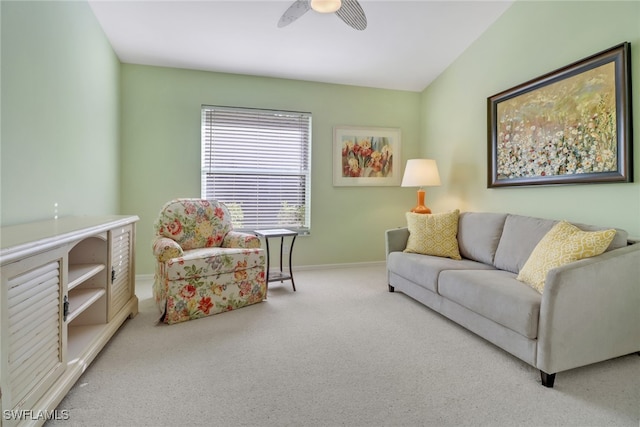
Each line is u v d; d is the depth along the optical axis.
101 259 2.03
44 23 1.98
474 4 2.95
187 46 3.25
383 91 4.35
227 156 3.80
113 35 3.03
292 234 3.22
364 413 1.41
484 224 2.88
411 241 3.16
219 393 1.54
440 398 1.51
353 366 1.80
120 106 3.44
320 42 3.29
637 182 2.09
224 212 3.26
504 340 1.88
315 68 3.78
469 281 2.14
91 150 2.71
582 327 1.67
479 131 3.43
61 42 2.19
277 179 3.98
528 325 1.67
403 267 2.91
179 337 2.15
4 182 1.64
